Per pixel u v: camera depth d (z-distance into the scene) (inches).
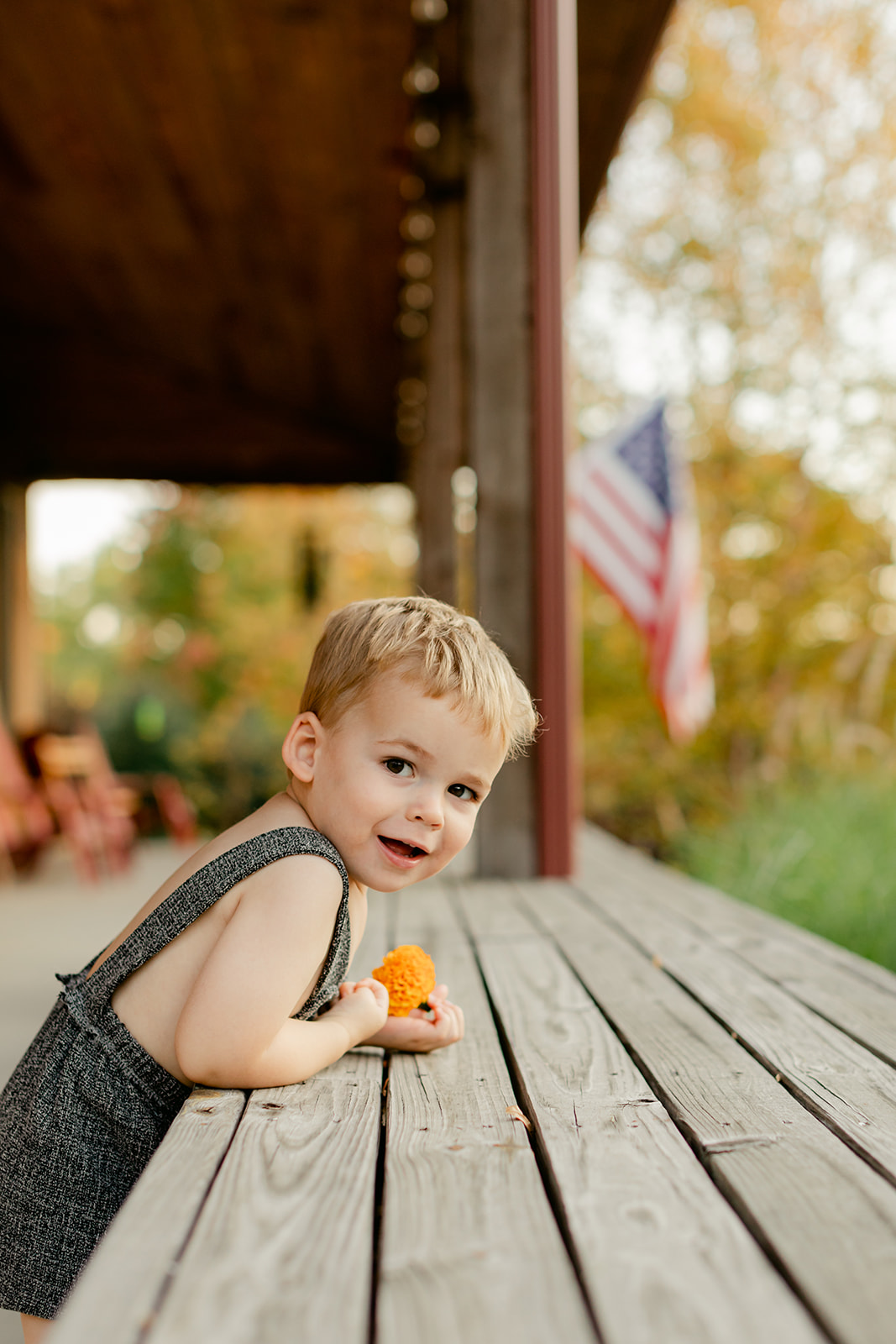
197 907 47.8
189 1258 32.0
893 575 398.9
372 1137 43.0
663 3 154.6
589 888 131.3
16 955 147.7
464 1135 44.1
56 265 264.7
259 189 220.8
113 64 180.2
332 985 51.8
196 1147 41.5
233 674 588.1
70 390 328.5
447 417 208.7
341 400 331.0
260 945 46.1
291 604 607.8
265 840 48.6
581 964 84.5
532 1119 47.3
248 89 186.7
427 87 185.0
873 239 417.7
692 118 426.3
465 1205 36.7
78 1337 27.8
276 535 620.1
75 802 237.6
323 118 195.2
